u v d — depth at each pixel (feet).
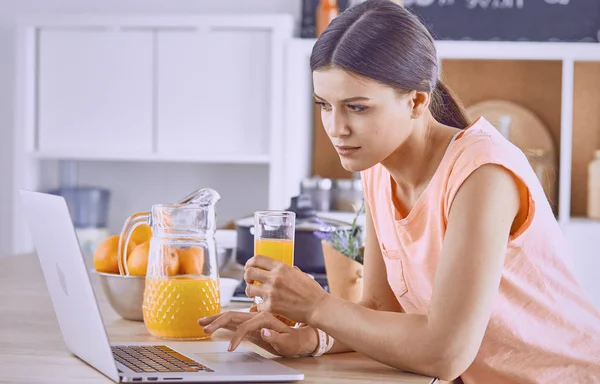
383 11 3.62
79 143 12.96
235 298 5.27
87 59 12.86
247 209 13.85
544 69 12.68
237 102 12.56
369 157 3.65
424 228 4.09
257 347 4.02
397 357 3.51
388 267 4.47
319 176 13.43
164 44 12.68
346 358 3.86
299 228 5.70
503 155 3.65
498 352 4.30
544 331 4.22
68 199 13.24
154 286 4.08
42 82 12.98
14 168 13.08
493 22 12.89
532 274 4.09
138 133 12.82
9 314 4.77
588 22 12.71
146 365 3.44
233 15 12.42
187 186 13.99
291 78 12.21
